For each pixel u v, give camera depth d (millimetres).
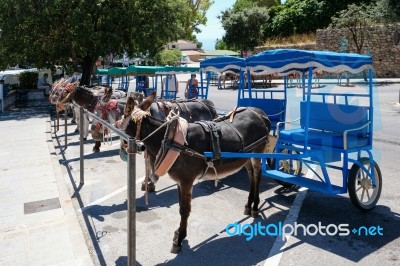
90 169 9055
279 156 5387
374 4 29812
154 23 21516
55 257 4781
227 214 6074
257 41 35906
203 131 4906
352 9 28828
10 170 8992
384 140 10719
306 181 5957
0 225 5809
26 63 22312
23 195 7195
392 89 23422
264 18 35344
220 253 4812
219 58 8992
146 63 28453
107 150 11125
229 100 21312
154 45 22250
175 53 39625
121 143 4891
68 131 14562
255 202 5910
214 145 4836
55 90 11711
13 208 6523
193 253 4836
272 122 8047
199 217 5973
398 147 9906
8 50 20938
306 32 37688
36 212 6320
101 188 7594
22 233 5500
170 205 6566
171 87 17359
